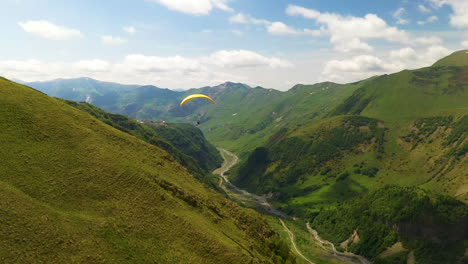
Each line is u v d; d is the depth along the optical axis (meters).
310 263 149.25
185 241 65.50
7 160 64.56
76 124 86.69
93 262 52.12
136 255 57.16
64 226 55.53
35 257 48.50
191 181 104.44
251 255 72.31
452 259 143.00
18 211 53.62
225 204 104.62
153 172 84.94
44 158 69.38
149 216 67.38
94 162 74.69
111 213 63.53
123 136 98.06
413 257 150.88
